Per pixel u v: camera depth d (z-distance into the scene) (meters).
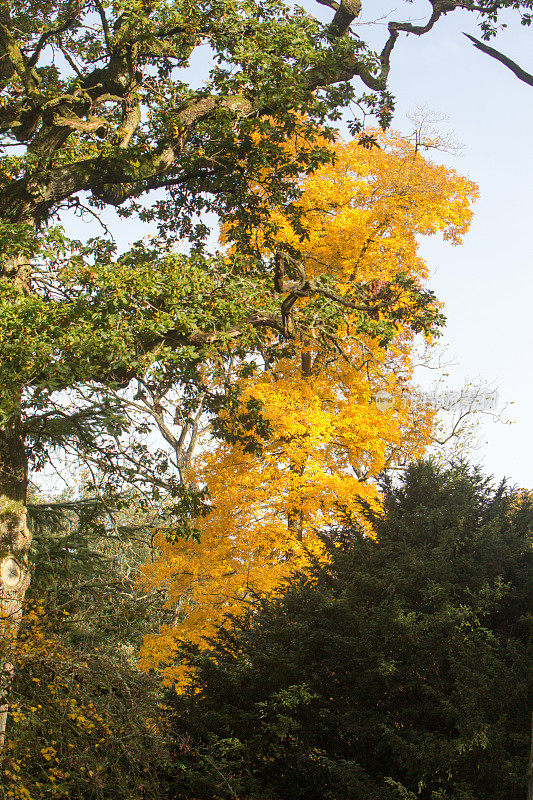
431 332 12.89
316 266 19.41
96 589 12.65
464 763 9.88
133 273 11.23
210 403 14.92
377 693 11.03
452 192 19.84
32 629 9.18
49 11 14.41
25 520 11.31
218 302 11.48
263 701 11.51
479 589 11.25
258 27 12.55
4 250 10.93
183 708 12.02
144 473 13.20
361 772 10.17
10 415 10.23
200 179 14.28
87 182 12.59
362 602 11.69
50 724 8.95
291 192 14.18
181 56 13.27
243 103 12.71
